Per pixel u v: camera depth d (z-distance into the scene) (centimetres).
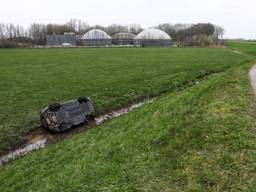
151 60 5522
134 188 783
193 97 1691
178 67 4350
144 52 8031
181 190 746
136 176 837
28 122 1866
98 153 1116
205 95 1622
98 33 14725
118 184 823
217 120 1103
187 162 859
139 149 1022
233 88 1664
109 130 1587
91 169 965
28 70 4088
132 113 1959
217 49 9538
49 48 10706
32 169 1226
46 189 945
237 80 1967
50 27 18425
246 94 1488
